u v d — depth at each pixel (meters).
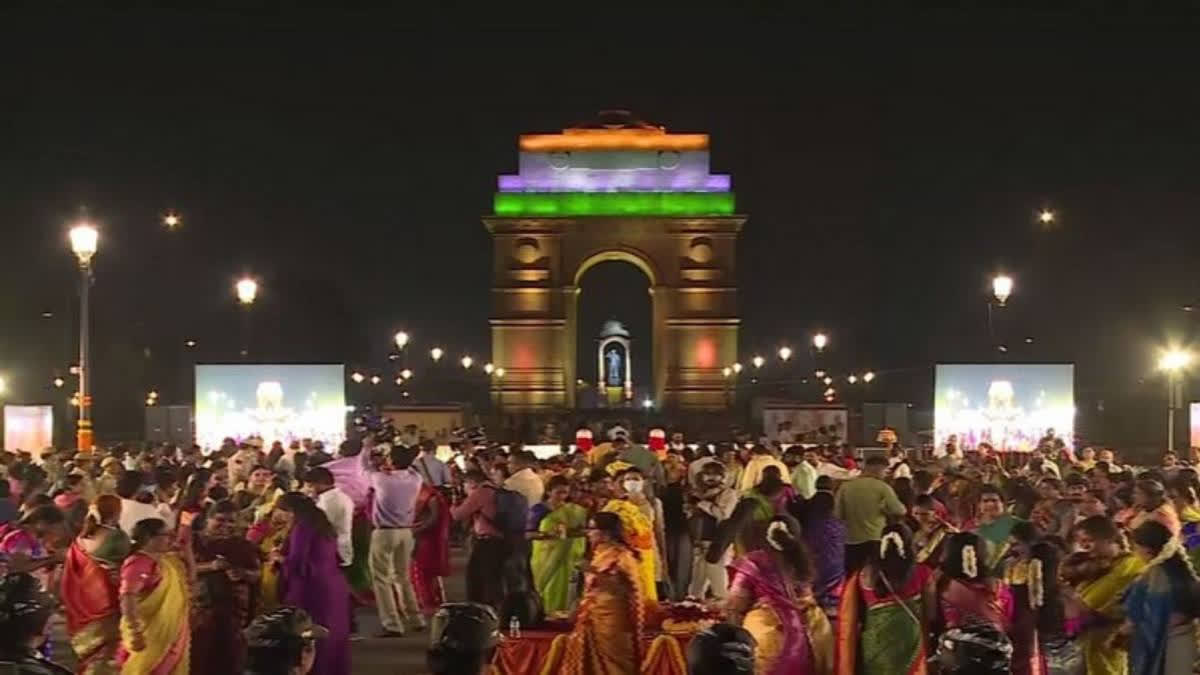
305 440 37.03
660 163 84.00
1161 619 12.91
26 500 21.75
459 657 5.39
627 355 122.25
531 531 21.06
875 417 63.53
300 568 16.95
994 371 42.59
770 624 12.93
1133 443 77.50
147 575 13.49
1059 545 14.72
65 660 20.17
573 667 15.07
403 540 23.78
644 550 16.61
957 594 12.49
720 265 82.56
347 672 17.25
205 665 14.67
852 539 20.62
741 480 29.92
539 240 82.88
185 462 30.09
